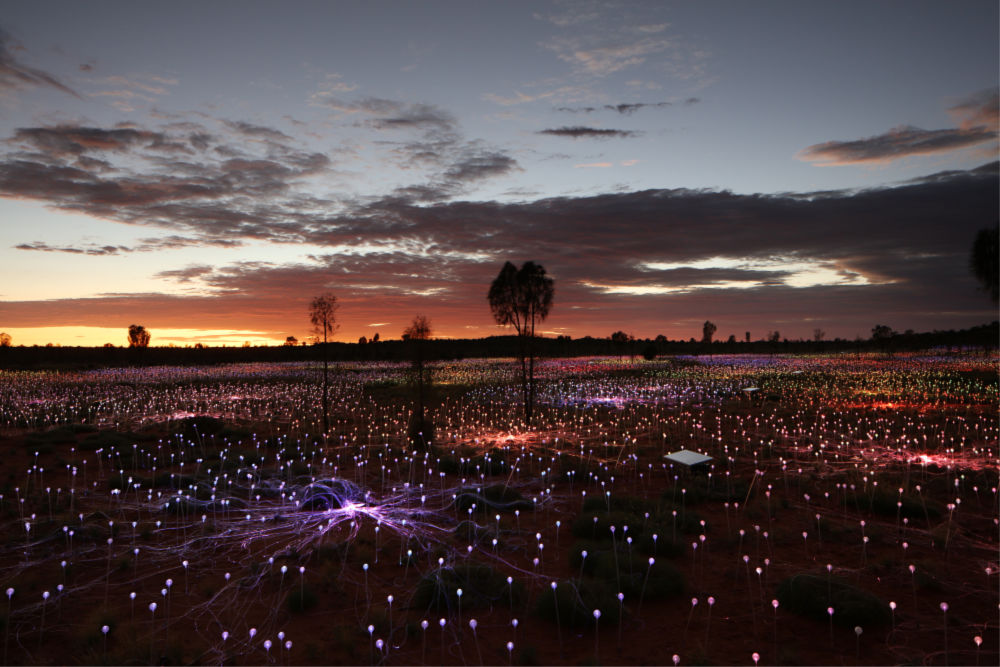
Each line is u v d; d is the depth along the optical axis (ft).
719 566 25.26
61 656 18.44
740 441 56.29
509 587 21.62
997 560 25.45
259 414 83.46
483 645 18.80
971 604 21.21
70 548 27.66
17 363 204.74
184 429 62.08
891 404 82.23
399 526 31.50
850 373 132.05
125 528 31.12
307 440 59.72
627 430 63.72
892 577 23.67
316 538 29.68
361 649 18.56
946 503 34.50
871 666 17.16
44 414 78.54
